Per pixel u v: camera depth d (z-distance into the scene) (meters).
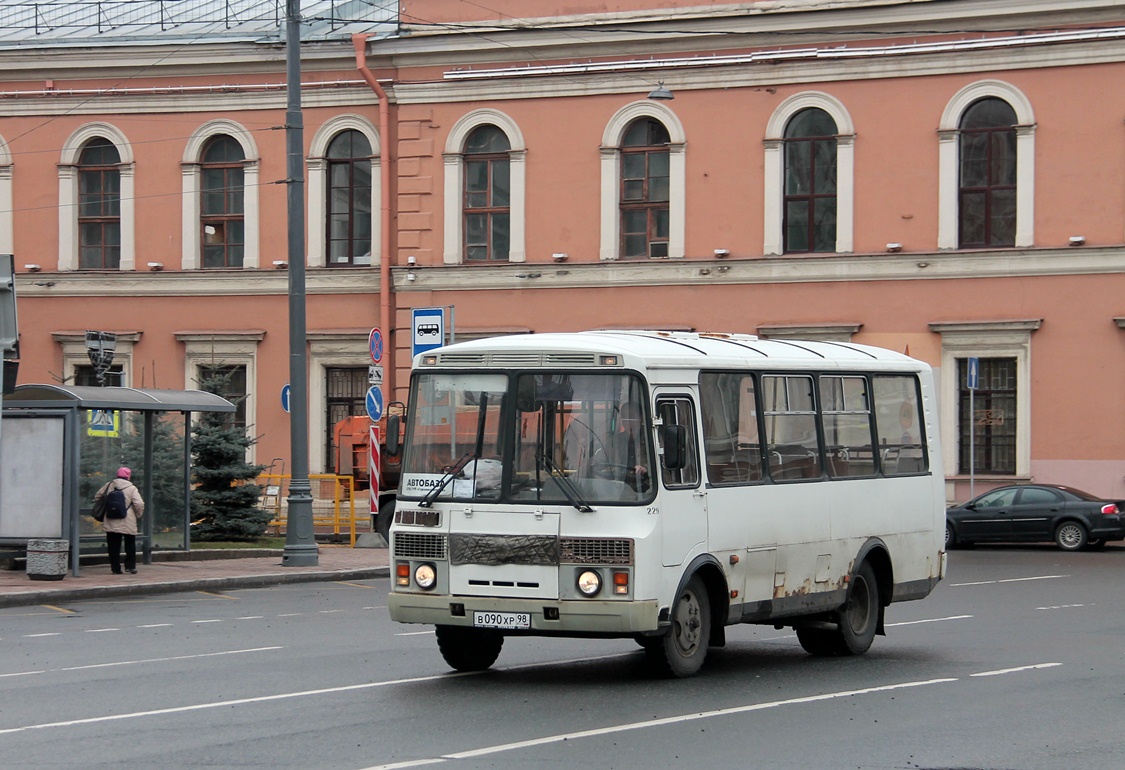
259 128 43.53
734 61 39.75
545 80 41.22
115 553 26.88
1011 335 37.78
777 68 39.53
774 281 39.69
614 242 40.84
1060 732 12.23
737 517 15.69
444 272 42.03
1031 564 31.52
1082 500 35.28
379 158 42.66
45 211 44.59
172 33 44.03
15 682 14.93
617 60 40.78
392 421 15.30
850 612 17.72
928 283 38.53
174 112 43.94
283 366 43.34
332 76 43.09
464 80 41.81
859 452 18.12
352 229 43.28
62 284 44.47
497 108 41.69
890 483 18.61
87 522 28.02
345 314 43.12
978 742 11.77
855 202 39.12
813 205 39.69
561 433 14.61
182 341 43.97
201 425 34.62
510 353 14.95
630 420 14.49
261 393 43.56
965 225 38.47
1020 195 37.78
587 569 14.23
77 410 26.80
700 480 15.17
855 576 17.67
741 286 39.97
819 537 17.09
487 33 41.34
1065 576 28.48
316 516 37.97
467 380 15.05
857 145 39.06
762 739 11.81
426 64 42.28
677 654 14.95
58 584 24.98
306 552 28.94
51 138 44.47
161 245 44.03
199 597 24.83
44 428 26.80
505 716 12.82
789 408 16.92
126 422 29.19
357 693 14.09
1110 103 37.09
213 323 43.91
